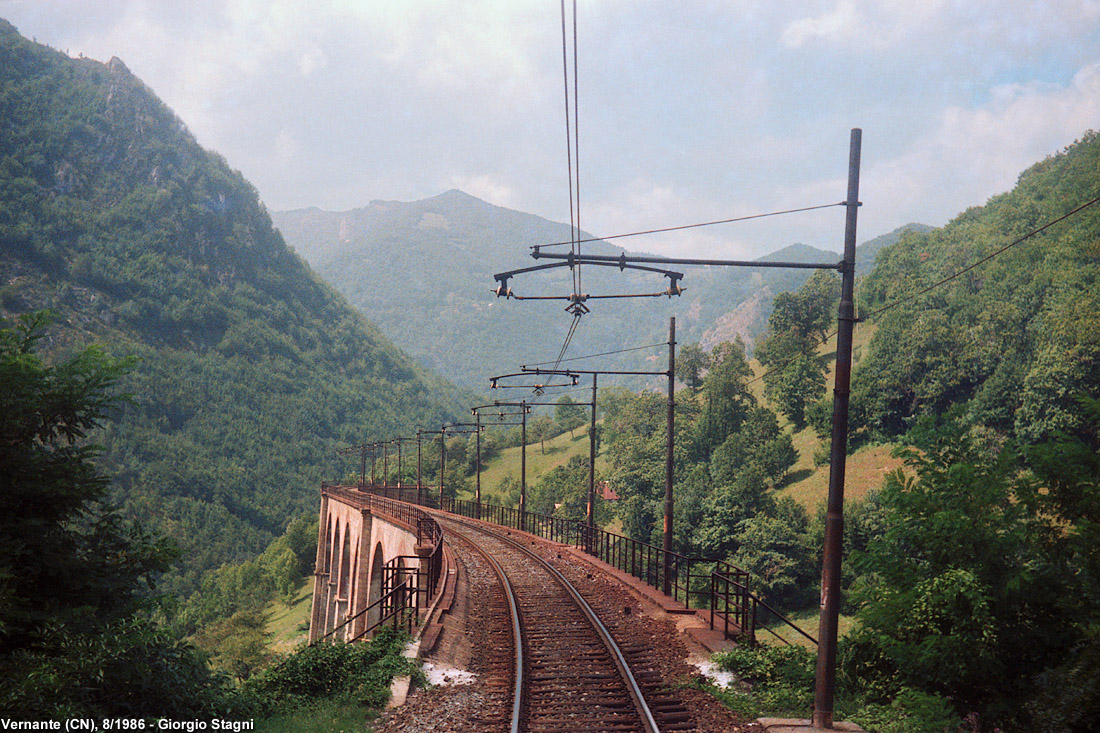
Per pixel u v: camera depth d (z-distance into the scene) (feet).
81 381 34.50
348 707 37.17
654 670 44.42
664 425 294.46
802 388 306.35
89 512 33.47
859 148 35.65
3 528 29.94
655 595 69.05
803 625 175.52
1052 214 361.10
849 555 40.73
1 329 33.45
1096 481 35.29
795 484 253.03
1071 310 209.77
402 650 47.57
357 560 171.32
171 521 508.53
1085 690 29.25
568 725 34.50
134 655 29.17
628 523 243.40
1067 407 189.47
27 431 32.09
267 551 435.12
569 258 36.58
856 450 257.14
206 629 311.06
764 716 35.70
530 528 163.43
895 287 390.01
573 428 512.63
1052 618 34.40
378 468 474.90
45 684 25.11
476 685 42.06
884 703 37.32
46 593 31.22
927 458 40.93
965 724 33.01
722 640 50.83
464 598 71.31
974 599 34.04
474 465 459.32
